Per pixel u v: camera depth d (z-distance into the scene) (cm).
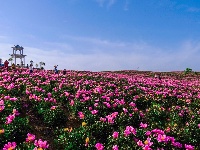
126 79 3284
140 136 1106
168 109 1789
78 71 4762
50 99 1584
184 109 1678
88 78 3045
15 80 2308
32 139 1034
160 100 2030
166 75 6103
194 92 2717
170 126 1407
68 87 2144
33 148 984
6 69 3653
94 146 1080
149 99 1983
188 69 6531
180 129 1327
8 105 1373
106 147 1073
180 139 1205
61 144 1180
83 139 1123
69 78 2855
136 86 2536
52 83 2362
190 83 4000
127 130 1086
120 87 2386
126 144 1046
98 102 1661
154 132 1113
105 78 3159
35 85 2188
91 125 1314
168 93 2259
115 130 1304
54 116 1391
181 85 3388
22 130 1173
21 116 1449
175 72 6975
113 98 1850
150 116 1564
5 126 1165
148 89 2372
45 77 2591
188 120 1548
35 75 2784
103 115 1512
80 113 1398
